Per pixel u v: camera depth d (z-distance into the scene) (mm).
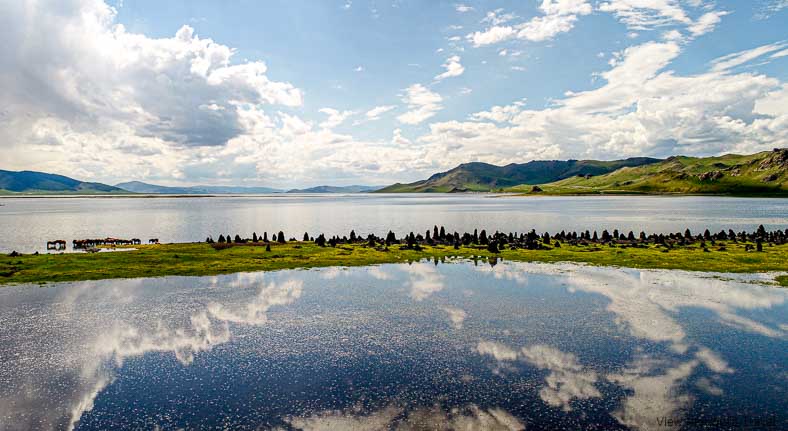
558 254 63688
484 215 178000
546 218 156375
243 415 19609
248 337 29094
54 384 22578
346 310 35281
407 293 40969
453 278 47906
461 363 24844
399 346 27438
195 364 24875
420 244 76812
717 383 22344
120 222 152125
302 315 33969
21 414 19719
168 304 37312
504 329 30500
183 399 21016
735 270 50406
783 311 34375
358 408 20125
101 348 27266
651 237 77625
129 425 18859
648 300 37906
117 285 44781
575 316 33438
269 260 59688
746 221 132875
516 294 40375
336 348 27125
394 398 20984
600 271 51375
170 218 171125
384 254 64938
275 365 24719
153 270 52406
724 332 29719
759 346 27203
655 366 24375
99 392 21719
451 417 19312
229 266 55156
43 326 31438
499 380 22781
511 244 73438
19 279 47375
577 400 20703
